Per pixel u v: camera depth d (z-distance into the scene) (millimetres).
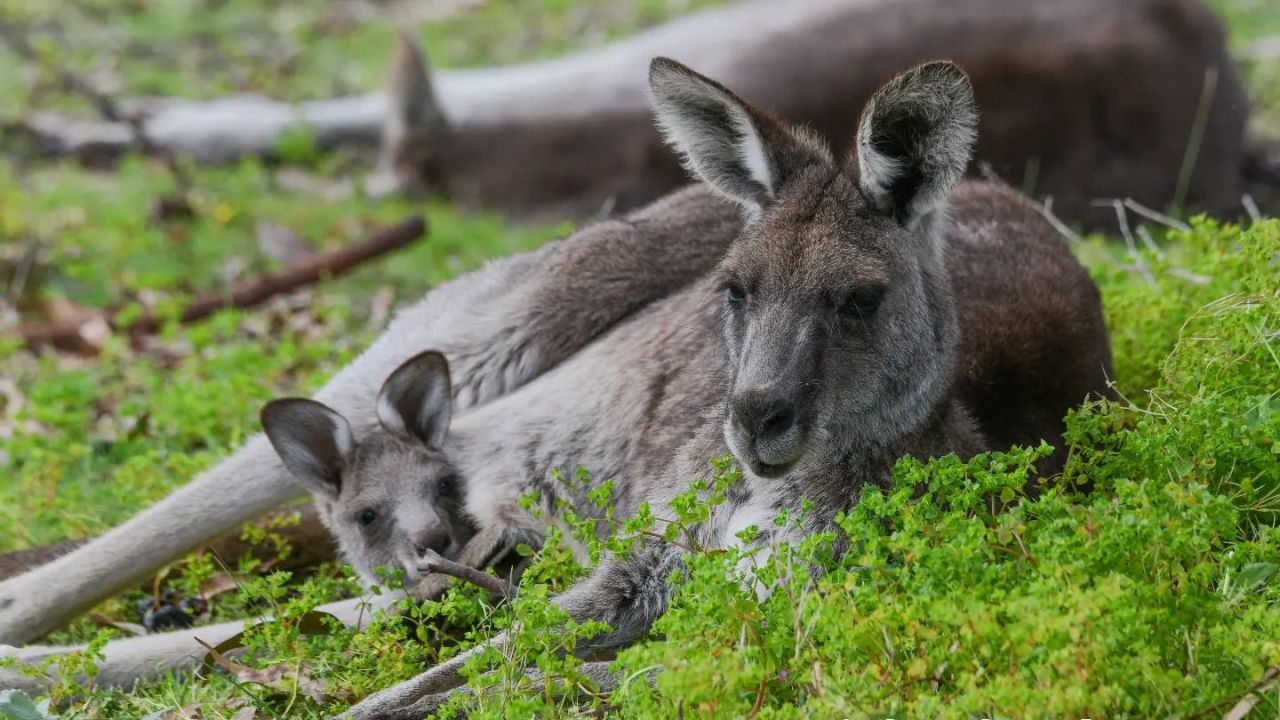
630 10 33188
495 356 12188
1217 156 21297
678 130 9508
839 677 7492
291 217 22156
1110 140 20938
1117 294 13008
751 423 8695
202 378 15844
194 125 25422
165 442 14352
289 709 9266
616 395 11008
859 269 8867
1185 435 9242
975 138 8914
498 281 12547
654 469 10453
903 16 21766
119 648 10281
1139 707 7203
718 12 24000
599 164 23641
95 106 26812
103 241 20406
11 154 24719
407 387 11469
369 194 23984
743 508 9562
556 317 12094
